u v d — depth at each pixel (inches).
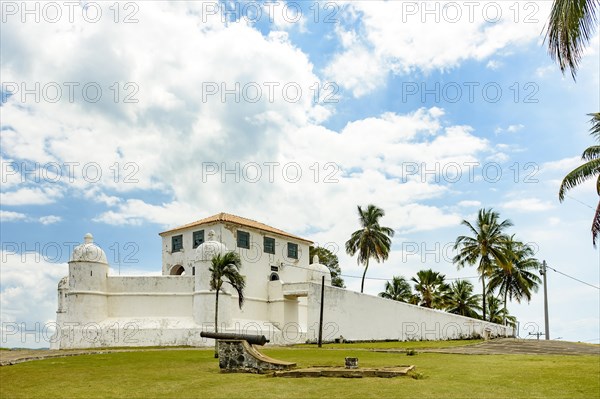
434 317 1702.8
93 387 654.5
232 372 789.2
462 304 2664.9
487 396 542.9
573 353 1102.4
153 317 1764.3
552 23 386.3
